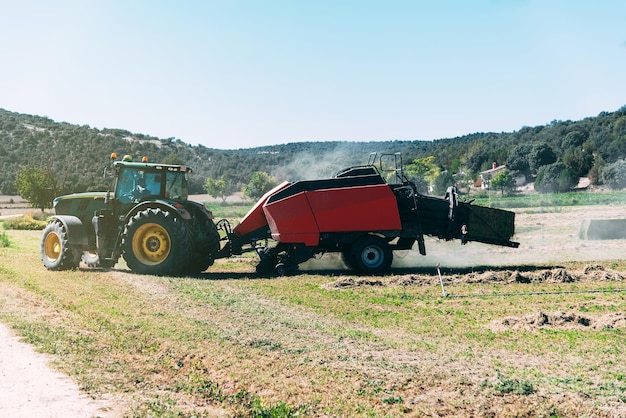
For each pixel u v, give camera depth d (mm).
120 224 14414
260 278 13484
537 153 110438
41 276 12492
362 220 14062
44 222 34156
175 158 106250
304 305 10078
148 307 9391
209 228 14867
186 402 5438
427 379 6117
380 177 14203
